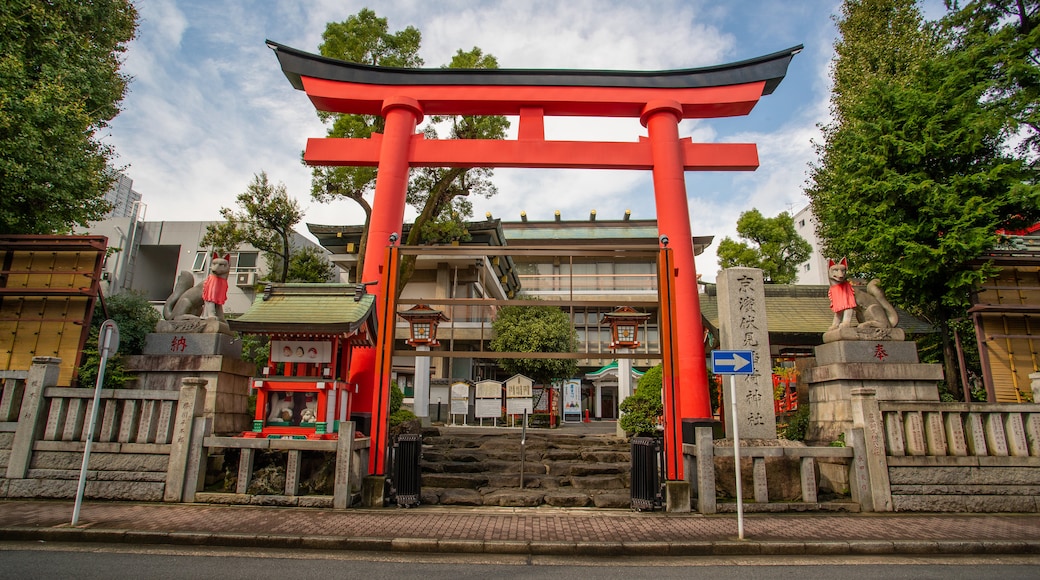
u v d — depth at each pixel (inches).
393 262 357.7
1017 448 327.6
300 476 332.8
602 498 334.0
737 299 430.6
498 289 1240.8
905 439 330.0
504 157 495.5
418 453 331.3
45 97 435.5
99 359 384.5
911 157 434.0
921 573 214.2
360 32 628.1
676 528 272.2
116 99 606.2
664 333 343.0
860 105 481.1
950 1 491.2
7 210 446.3
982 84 428.8
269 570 206.2
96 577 192.2
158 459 319.0
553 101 512.4
